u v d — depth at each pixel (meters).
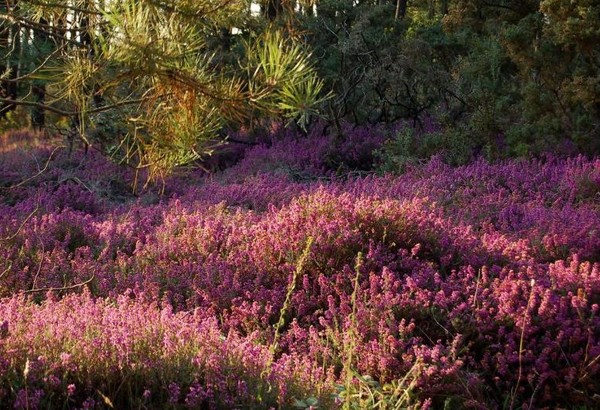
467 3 15.83
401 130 14.95
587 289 4.77
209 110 2.61
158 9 2.27
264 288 5.42
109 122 8.92
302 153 14.98
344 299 4.96
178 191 12.62
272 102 2.41
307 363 3.99
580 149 12.53
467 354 4.43
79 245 7.50
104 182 12.41
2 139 19.62
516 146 12.70
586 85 12.21
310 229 6.09
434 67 16.69
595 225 7.07
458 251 6.15
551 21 12.90
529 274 5.13
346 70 17.09
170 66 2.35
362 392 4.07
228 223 7.90
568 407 4.11
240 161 15.88
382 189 10.33
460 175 11.00
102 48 2.20
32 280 5.96
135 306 4.50
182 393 3.58
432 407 4.11
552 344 4.27
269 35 2.41
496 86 15.38
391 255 5.84
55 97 2.41
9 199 11.18
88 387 3.42
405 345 4.36
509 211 8.44
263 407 3.49
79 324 3.90
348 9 17.22
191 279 5.84
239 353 3.84
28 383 3.32
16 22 2.53
